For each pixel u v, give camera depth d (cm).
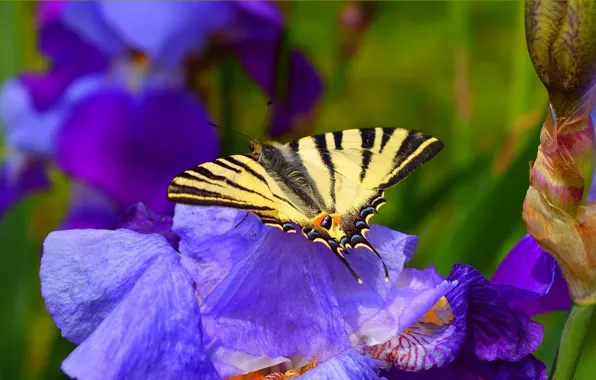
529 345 44
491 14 98
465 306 44
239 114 71
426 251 63
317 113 72
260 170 44
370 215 44
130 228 47
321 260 44
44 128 70
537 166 44
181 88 69
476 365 44
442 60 96
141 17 65
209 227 44
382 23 93
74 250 44
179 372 42
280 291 43
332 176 45
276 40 67
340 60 71
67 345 58
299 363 44
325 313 43
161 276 42
